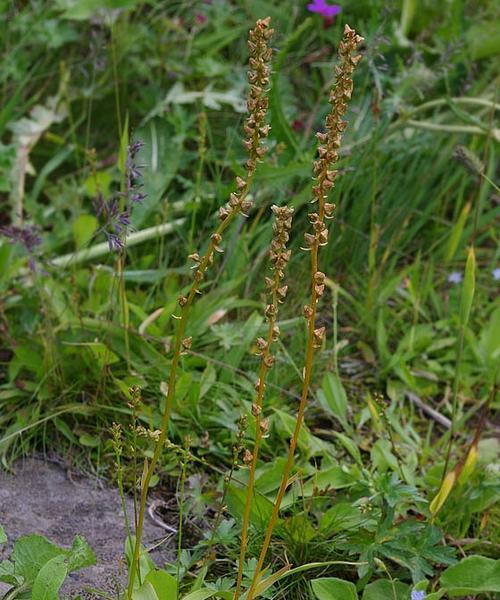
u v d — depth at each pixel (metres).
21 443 2.28
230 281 2.64
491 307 2.93
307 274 2.86
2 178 2.87
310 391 2.56
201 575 1.82
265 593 1.90
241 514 2.01
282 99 3.35
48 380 2.39
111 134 3.38
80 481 2.24
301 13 3.70
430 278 2.91
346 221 3.05
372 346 2.82
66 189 3.03
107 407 2.32
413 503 2.17
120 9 3.33
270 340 1.44
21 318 2.55
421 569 1.89
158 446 1.53
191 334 2.54
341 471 2.14
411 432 2.46
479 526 2.16
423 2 3.63
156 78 3.50
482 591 1.86
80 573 1.95
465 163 2.33
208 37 3.53
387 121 3.02
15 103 3.15
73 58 3.44
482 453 2.36
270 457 2.30
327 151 1.37
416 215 3.20
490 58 3.54
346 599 1.83
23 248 2.77
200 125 2.94
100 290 2.66
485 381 2.71
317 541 2.00
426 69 3.17
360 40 1.33
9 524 2.07
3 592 1.83
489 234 3.14
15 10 3.37
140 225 2.94
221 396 2.41
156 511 2.17
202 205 2.92
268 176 2.74
